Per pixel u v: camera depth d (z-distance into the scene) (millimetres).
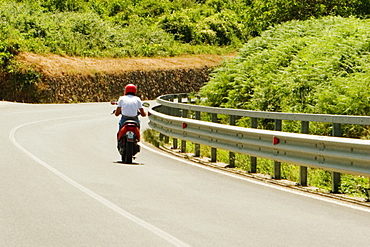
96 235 9383
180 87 70562
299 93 30844
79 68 58156
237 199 13109
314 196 13766
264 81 34312
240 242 9141
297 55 35875
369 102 25281
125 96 19672
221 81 38844
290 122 27125
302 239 9469
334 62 31438
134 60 69250
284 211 11859
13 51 54938
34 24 65438
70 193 13062
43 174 15648
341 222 10898
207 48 87000
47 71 53594
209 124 19188
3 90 51719
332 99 27078
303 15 55688
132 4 100375
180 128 21750
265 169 18562
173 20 91000
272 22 57000
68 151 21141
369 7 51781
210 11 104812
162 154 21781
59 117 37188
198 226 10211
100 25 73750
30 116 37031
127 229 9836
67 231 9609
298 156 15062
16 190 13250
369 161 12617
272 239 9414
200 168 18297
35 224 10062
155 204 12156
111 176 15820
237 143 17781
